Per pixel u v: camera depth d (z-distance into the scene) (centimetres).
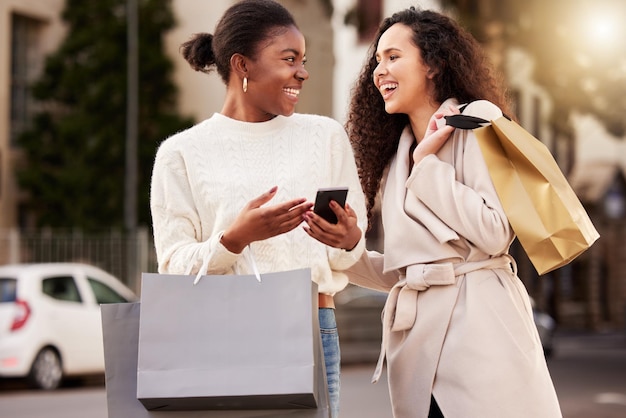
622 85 2500
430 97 458
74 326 1553
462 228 423
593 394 1484
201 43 415
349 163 412
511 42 2486
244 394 342
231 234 364
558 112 2617
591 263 4319
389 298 446
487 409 416
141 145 2530
